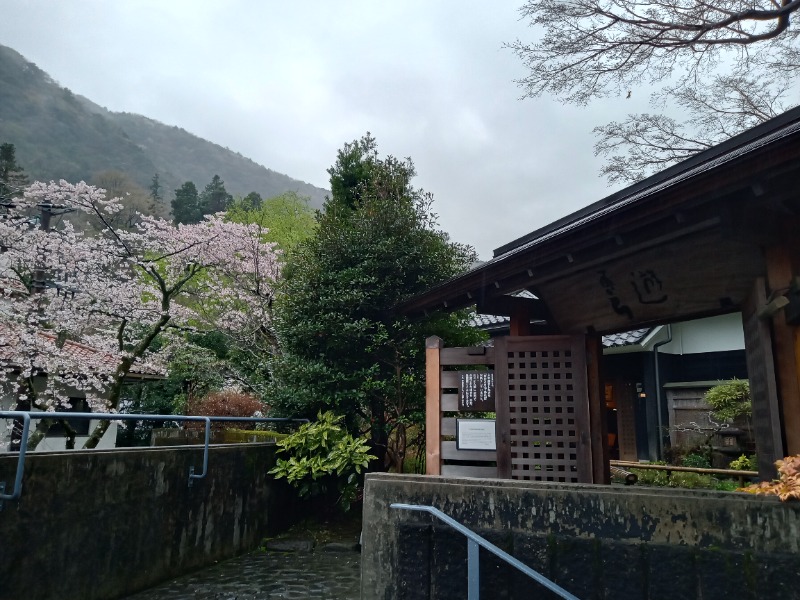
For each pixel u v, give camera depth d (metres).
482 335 9.43
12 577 4.02
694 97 8.39
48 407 10.71
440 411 5.45
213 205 45.75
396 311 6.87
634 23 5.38
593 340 5.64
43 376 11.95
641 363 13.34
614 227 3.83
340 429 7.95
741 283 4.21
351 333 8.04
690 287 4.56
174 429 11.70
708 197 3.22
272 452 7.75
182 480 5.90
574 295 5.48
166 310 10.68
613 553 3.31
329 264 8.66
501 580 3.44
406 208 9.14
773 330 3.78
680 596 3.15
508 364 5.33
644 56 5.62
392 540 3.70
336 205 10.12
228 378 14.13
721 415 10.47
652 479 8.79
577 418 5.07
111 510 4.97
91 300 11.23
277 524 7.65
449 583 3.52
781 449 3.61
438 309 6.33
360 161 10.39
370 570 3.71
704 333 12.69
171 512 5.71
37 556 4.23
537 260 4.58
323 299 8.23
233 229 13.12
